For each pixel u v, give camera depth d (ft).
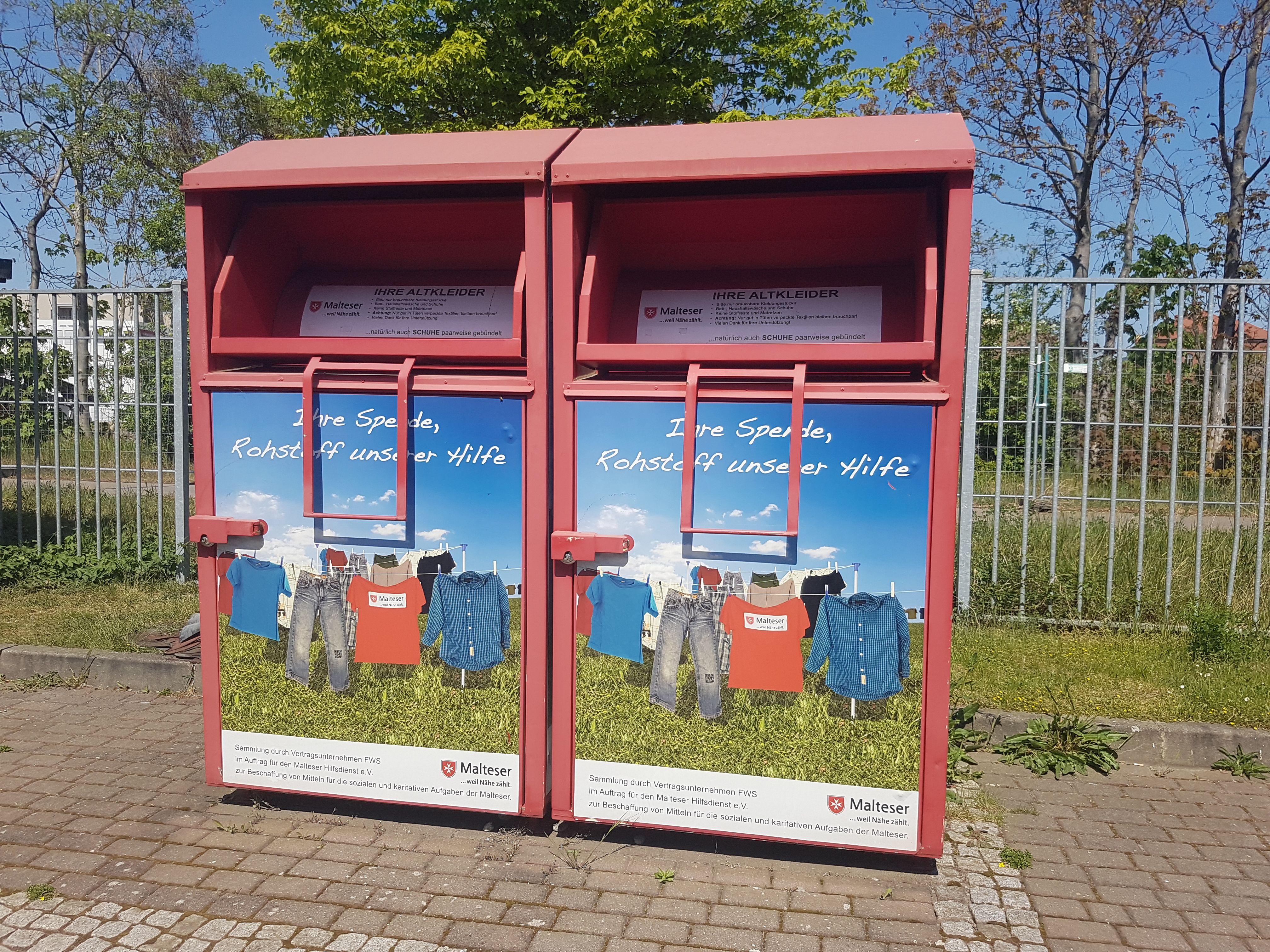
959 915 9.55
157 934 9.07
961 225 9.25
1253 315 46.39
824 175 9.35
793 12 42.45
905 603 9.68
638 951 8.86
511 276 11.39
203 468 11.15
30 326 31.27
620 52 38.50
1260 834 11.59
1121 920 9.54
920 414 9.53
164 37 81.61
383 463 10.70
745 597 10.01
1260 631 18.15
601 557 10.29
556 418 10.31
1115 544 22.09
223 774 11.48
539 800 10.71
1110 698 15.24
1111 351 19.90
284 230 11.78
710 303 10.76
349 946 8.90
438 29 43.70
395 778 10.99
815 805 10.05
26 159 80.84
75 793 12.13
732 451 9.91
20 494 23.95
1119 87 60.08
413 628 10.79
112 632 17.85
